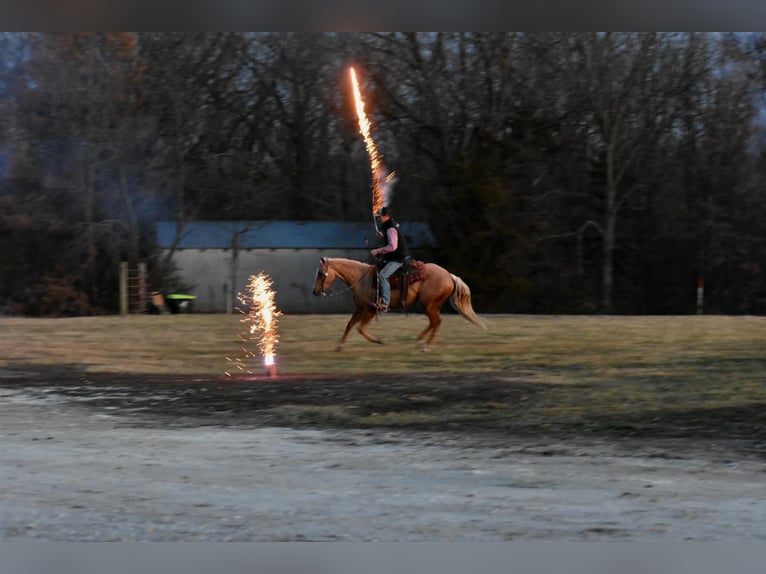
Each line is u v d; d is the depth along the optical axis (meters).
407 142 47.72
